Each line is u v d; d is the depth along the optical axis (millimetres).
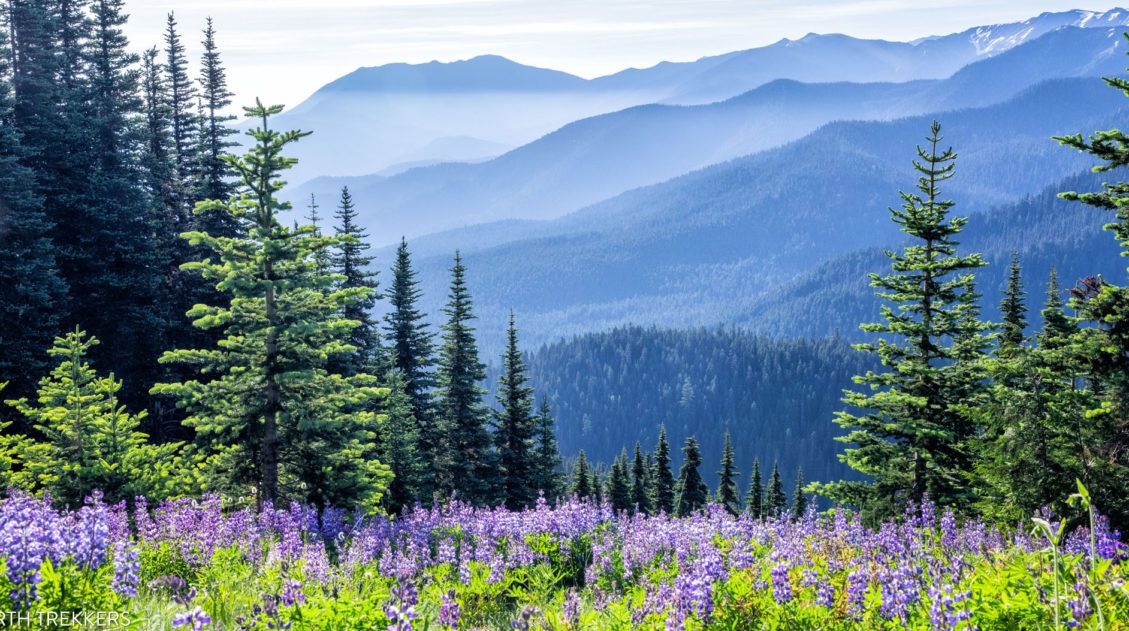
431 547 15578
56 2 43125
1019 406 17312
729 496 73938
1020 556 9422
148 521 13117
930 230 23516
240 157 20656
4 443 22953
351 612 7668
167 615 8492
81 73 43688
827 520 14266
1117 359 17406
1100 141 17344
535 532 15078
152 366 37406
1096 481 15648
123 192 37344
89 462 20672
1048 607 6508
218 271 20766
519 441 47000
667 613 8008
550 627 8961
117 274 36188
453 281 44531
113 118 39562
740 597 8078
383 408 33844
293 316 20781
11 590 6996
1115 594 6309
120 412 23016
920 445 22562
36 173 35250
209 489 20547
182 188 43469
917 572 7906
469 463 43938
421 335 44438
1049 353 17781
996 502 17844
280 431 21344
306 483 21422
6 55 35969
